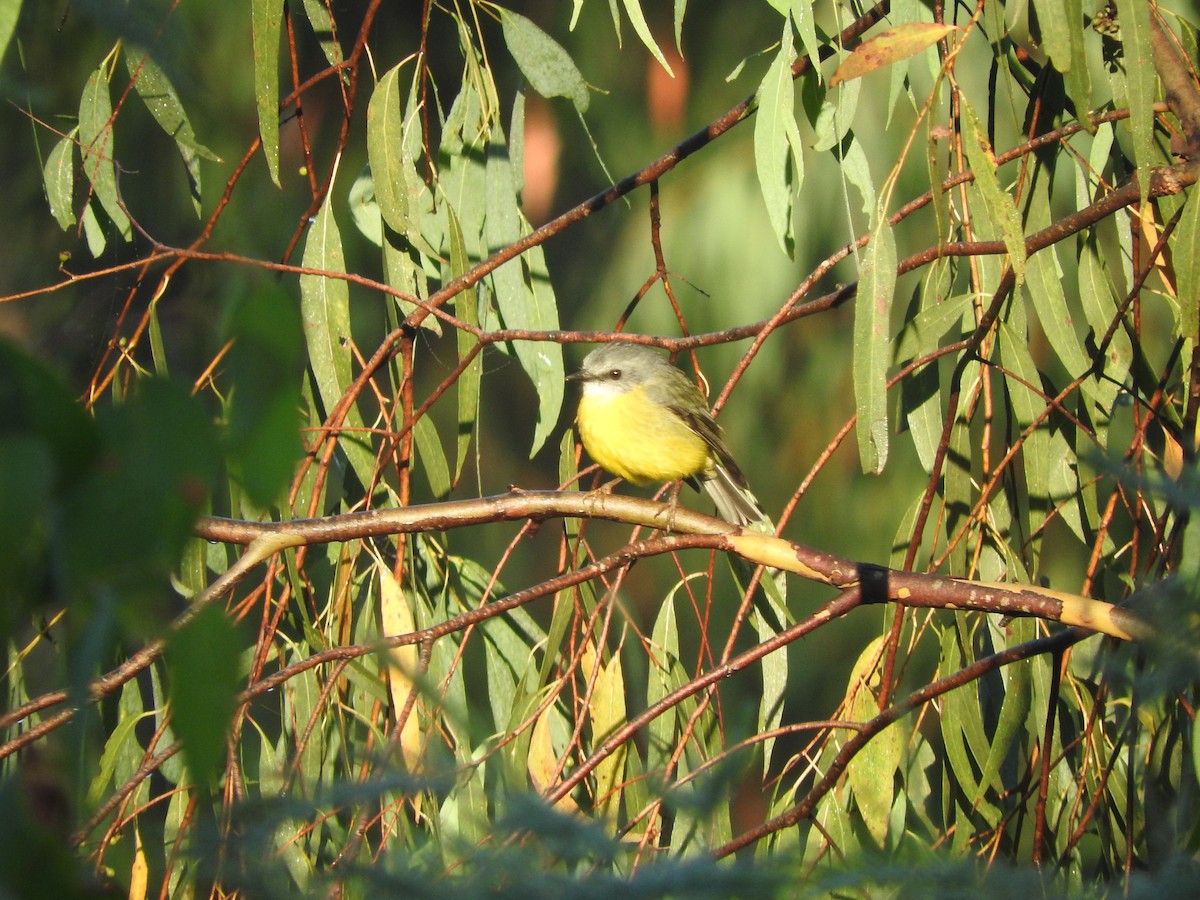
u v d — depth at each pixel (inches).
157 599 71.6
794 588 621.6
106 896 86.0
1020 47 335.0
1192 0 331.3
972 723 279.7
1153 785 273.4
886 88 516.1
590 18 593.6
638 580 637.3
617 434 381.1
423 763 120.9
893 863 125.1
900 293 539.8
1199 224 251.1
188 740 76.1
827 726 227.1
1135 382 289.6
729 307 558.6
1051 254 309.3
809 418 585.6
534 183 593.3
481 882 102.8
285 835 227.0
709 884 104.4
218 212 291.0
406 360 307.0
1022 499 343.0
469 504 264.5
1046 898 122.1
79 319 464.8
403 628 279.4
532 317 332.2
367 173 340.5
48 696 206.1
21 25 389.7
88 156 322.0
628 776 276.2
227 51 456.8
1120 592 308.3
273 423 71.1
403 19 559.8
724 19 586.9
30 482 65.6
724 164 571.8
